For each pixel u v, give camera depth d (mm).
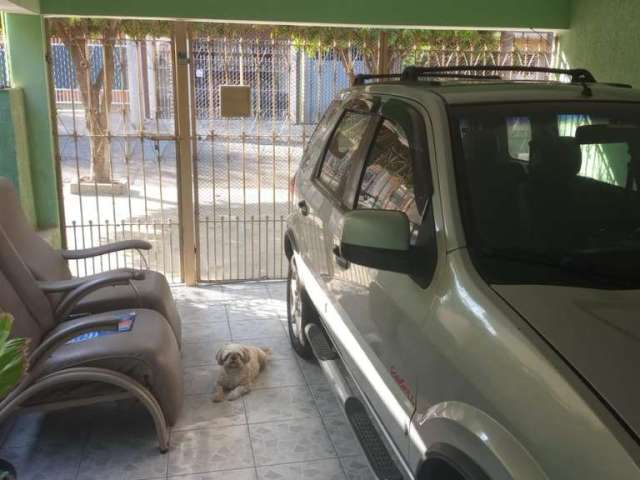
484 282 1959
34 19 5445
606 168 2527
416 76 3252
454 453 1882
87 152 6332
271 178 6570
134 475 3340
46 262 4363
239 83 5988
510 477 1585
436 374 2037
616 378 1558
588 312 1816
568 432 1485
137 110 5965
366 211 2311
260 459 3488
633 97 2781
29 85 5578
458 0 5711
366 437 2916
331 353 3717
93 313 4238
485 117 2504
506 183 2328
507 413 1659
